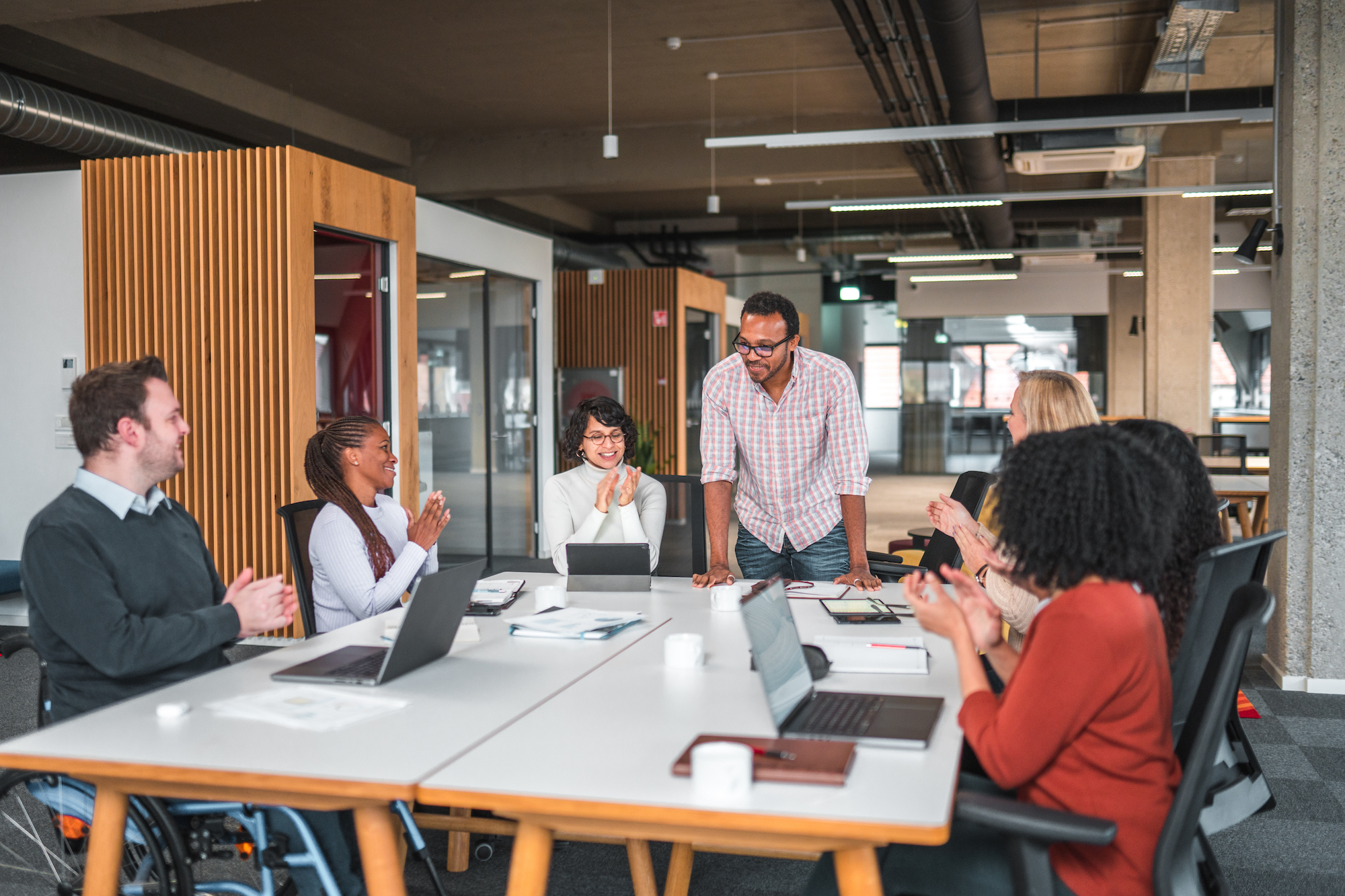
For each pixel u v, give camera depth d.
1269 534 2.40
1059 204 15.37
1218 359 19.09
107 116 8.11
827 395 3.90
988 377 20.30
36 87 7.64
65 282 7.38
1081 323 19.84
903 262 19.88
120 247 6.80
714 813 1.58
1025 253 15.21
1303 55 5.29
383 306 7.43
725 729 1.99
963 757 2.45
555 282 13.66
